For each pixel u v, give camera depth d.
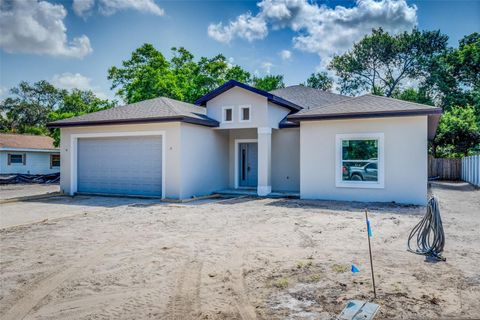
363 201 12.84
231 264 5.72
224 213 10.81
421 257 5.93
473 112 29.52
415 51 38.62
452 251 6.30
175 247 6.81
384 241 7.08
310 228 8.41
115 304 4.24
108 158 16.03
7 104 54.94
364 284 4.70
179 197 14.02
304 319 3.74
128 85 29.77
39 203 13.71
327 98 20.16
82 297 4.46
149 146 15.10
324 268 5.41
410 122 12.16
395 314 3.79
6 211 11.76
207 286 4.78
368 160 12.84
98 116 16.25
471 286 4.59
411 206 11.73
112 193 15.90
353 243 6.95
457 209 11.49
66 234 8.05
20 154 28.83
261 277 5.08
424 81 38.22
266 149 15.02
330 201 13.02
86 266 5.70
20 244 7.15
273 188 16.48
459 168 26.52
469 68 33.66
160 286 4.81
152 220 9.73
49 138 33.66
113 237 7.71
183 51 34.34
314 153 13.59
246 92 15.35
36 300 4.39
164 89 27.59
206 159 15.86
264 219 9.69
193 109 17.17
